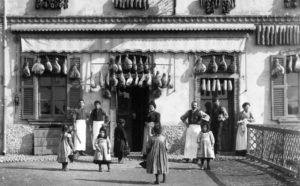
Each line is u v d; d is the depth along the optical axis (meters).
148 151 13.60
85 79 19.70
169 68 19.75
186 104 19.77
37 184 13.22
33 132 19.45
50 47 19.55
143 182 13.70
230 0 19.62
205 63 19.91
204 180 14.02
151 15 19.55
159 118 17.94
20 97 19.58
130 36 19.67
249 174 14.98
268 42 19.77
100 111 18.91
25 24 19.50
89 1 19.66
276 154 15.95
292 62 19.75
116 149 17.55
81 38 19.64
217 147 18.88
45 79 19.77
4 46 19.45
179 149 19.61
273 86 19.89
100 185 13.15
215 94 19.95
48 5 19.45
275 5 19.91
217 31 19.70
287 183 13.43
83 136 18.94
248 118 19.27
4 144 19.30
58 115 19.73
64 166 15.59
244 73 19.89
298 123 19.75
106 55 19.69
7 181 13.63
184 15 19.58
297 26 19.77
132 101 20.31
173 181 13.88
